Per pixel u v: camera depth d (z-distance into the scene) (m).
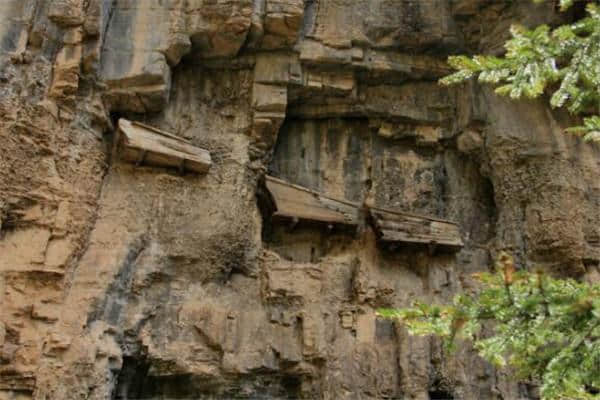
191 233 11.24
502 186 12.84
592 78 3.81
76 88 10.62
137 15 11.84
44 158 10.19
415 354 11.32
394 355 11.45
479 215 13.39
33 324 9.41
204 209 11.50
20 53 10.27
